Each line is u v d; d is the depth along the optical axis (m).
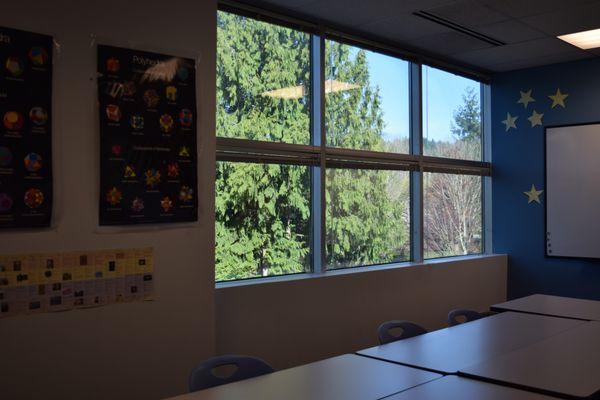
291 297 4.12
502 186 6.45
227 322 3.72
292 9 4.24
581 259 5.85
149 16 3.14
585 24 4.67
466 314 3.72
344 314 4.52
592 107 5.81
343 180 4.81
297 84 4.46
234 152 3.97
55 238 2.79
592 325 3.29
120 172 3.02
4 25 2.66
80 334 2.87
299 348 4.16
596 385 2.14
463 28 4.77
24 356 2.69
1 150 2.64
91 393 2.90
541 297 4.43
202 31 3.38
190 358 3.29
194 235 3.32
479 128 6.53
